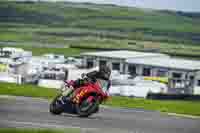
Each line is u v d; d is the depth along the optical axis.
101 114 45.38
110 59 168.50
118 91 124.12
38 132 28.31
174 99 123.62
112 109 52.44
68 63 176.75
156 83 142.62
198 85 155.62
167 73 161.38
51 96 64.19
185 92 151.38
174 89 151.00
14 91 66.25
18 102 49.97
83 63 174.00
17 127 31.20
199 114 58.50
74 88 41.28
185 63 168.88
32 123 33.97
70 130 31.39
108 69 42.06
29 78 142.62
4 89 67.75
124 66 165.75
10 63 158.25
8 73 137.75
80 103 40.97
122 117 44.44
